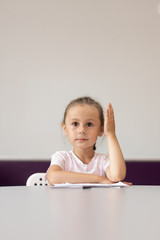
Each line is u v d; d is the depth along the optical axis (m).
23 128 2.78
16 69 2.84
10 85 2.82
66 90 2.85
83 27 2.91
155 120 2.86
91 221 0.29
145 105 2.87
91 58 2.89
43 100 2.82
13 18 2.88
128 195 0.60
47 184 1.28
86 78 2.88
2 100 2.79
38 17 2.89
